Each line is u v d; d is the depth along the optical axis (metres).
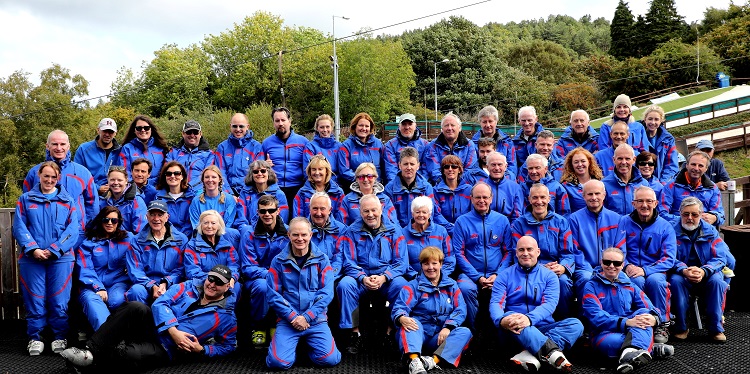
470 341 5.45
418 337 5.20
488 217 6.09
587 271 5.79
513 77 61.91
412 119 7.38
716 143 24.03
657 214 6.01
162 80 55.72
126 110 49.62
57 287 5.80
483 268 6.04
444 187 6.63
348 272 5.82
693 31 71.81
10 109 37.66
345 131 37.59
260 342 5.66
